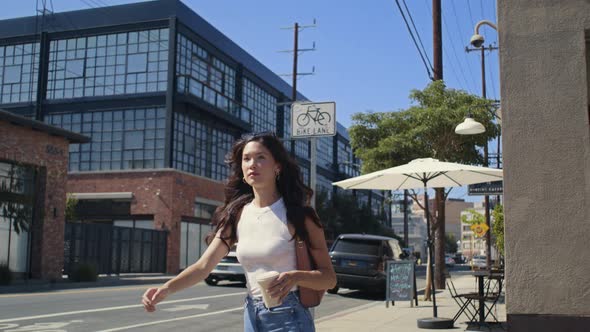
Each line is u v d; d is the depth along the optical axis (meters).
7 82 37.75
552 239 5.43
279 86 51.50
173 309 13.07
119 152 35.38
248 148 3.20
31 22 37.69
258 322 3.09
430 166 10.27
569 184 5.47
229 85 42.75
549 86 5.66
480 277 10.23
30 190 23.05
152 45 35.69
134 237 30.16
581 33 5.67
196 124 37.59
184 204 34.31
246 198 3.33
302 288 3.12
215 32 40.09
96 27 36.78
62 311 11.98
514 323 5.42
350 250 17.77
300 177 3.29
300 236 3.08
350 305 15.51
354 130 18.69
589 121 5.59
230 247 3.30
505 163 5.64
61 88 37.09
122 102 35.66
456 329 9.91
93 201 34.25
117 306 13.13
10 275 20.41
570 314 5.31
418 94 18.31
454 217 165.50
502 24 5.86
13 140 21.88
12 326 9.83
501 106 5.73
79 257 26.16
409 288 14.05
